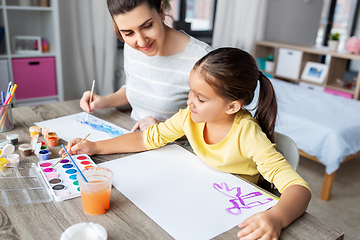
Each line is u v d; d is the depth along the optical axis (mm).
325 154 1853
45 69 2344
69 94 2654
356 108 2211
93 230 536
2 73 2164
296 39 4219
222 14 3176
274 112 850
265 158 771
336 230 618
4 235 551
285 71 3527
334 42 3213
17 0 2318
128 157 868
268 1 3658
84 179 612
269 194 727
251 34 3471
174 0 3107
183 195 703
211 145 856
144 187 725
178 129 925
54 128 1028
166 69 1104
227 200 695
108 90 2740
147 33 881
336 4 4391
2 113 963
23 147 865
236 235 586
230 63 723
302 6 4059
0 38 2164
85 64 2631
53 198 662
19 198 654
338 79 3312
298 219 647
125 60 1225
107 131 1034
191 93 783
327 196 1917
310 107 2186
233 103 768
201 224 609
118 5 820
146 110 1215
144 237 564
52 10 2240
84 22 2510
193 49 1067
